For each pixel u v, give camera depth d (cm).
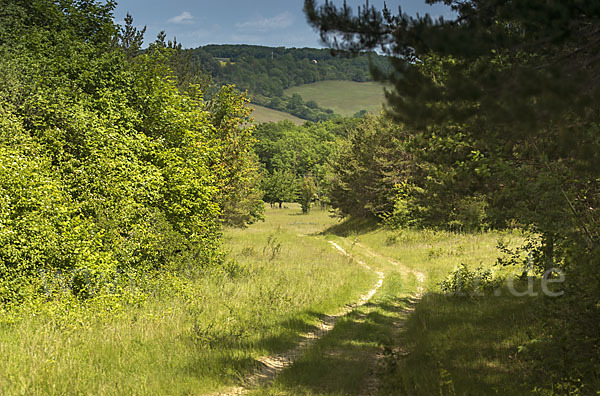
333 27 543
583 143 574
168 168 1672
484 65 512
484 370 805
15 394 714
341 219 6166
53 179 1338
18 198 1195
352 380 790
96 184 1435
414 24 524
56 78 1562
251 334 1109
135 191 1504
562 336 654
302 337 1145
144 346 975
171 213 1734
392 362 826
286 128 14762
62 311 1116
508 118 444
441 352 898
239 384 823
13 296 1124
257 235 4128
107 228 1410
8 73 1438
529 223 752
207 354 945
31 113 1492
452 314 1241
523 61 602
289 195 10675
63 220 1289
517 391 688
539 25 476
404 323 1268
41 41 1691
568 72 472
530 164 797
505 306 1213
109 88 1670
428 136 960
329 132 13875
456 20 579
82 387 759
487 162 816
